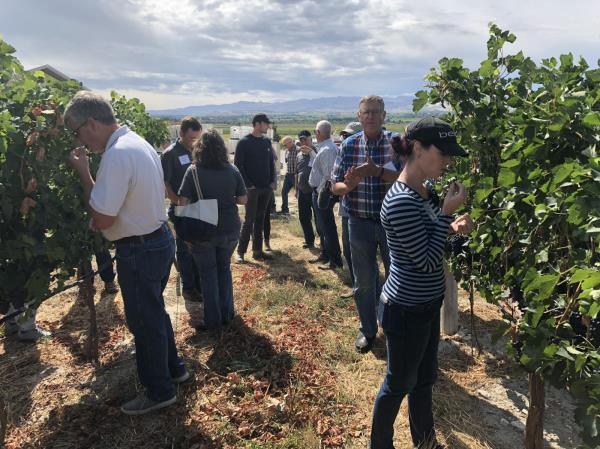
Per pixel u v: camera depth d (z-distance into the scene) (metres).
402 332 2.29
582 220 1.69
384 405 2.50
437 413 3.19
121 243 2.86
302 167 7.26
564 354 1.76
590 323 1.90
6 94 2.76
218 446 2.82
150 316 2.97
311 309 4.89
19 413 3.16
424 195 2.26
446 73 2.80
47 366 3.76
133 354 3.92
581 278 1.57
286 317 4.69
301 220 7.52
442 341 4.24
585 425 1.63
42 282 2.87
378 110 3.67
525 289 1.95
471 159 2.94
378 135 3.79
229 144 19.17
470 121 2.76
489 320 4.68
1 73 2.79
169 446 2.84
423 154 2.10
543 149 2.06
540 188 2.02
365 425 3.05
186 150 4.87
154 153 2.97
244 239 6.61
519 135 2.27
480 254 2.86
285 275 6.11
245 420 3.05
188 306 4.99
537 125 2.10
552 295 2.00
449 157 2.11
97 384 3.49
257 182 6.42
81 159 2.87
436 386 3.52
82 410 3.18
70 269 3.19
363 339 4.04
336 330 4.45
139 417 3.10
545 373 1.93
